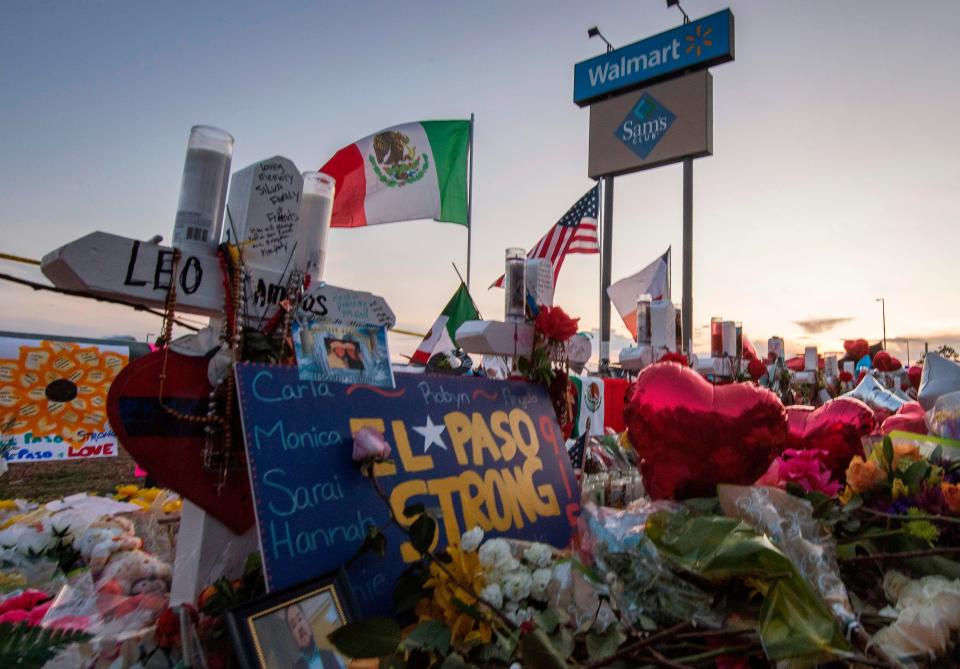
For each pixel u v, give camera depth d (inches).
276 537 54.3
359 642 44.0
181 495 60.2
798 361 386.3
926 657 47.9
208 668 51.3
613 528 61.7
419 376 78.2
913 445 81.6
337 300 75.9
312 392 64.8
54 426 149.2
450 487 71.6
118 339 163.0
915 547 62.8
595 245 300.0
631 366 207.9
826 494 72.5
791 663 42.0
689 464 67.0
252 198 68.9
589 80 850.8
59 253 54.1
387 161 289.9
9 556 65.7
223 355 62.6
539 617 51.2
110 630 54.0
